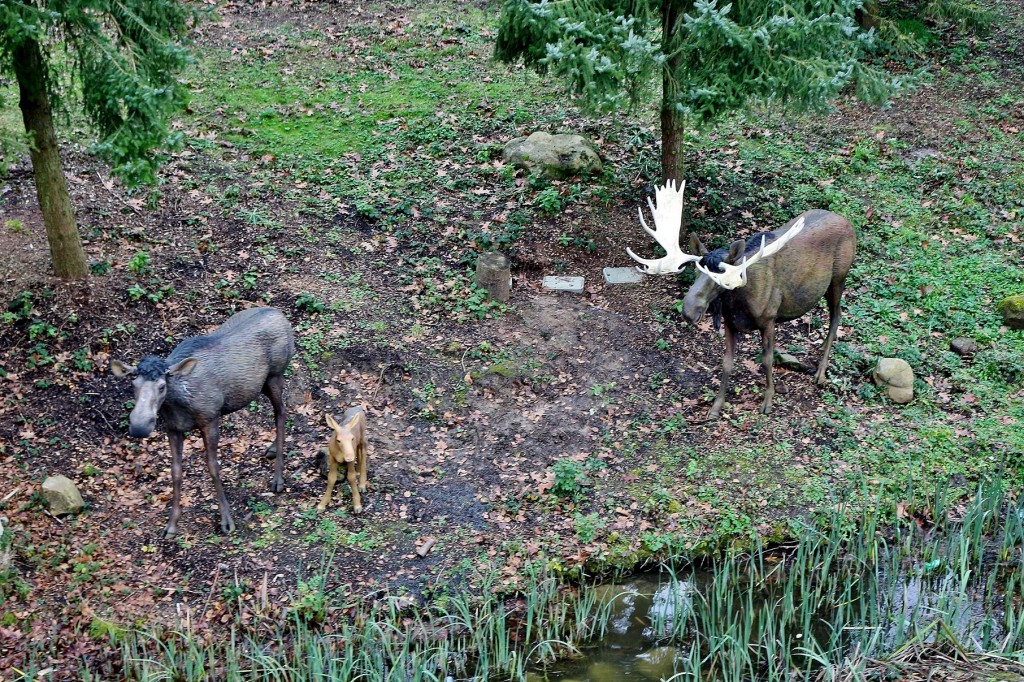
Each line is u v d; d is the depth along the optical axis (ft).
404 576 27.89
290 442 32.60
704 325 38.27
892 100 53.06
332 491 30.01
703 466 32.09
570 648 26.14
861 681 24.41
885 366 35.09
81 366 33.65
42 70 33.12
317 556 28.32
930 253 42.04
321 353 35.76
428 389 34.83
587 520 29.84
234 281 38.22
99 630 25.44
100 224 39.52
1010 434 33.24
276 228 41.01
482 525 29.76
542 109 50.83
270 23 59.41
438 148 47.16
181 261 38.55
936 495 30.09
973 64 55.88
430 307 38.32
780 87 35.96
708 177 45.60
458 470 31.86
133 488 30.42
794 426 33.68
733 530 29.66
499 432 33.40
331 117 49.73
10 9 28.63
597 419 34.01
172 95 31.40
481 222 42.57
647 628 27.09
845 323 38.27
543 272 40.60
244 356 28.45
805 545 28.99
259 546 28.53
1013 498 31.07
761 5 36.24
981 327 38.19
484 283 38.68
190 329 35.88
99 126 32.30
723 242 41.52
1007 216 44.19
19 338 34.35
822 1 35.96
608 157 46.85
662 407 34.58
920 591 27.50
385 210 42.78
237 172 44.52
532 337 37.29
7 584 26.35
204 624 26.09
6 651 24.81
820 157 47.98
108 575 27.17
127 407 32.50
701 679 25.26
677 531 29.60
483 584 27.55
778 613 27.63
